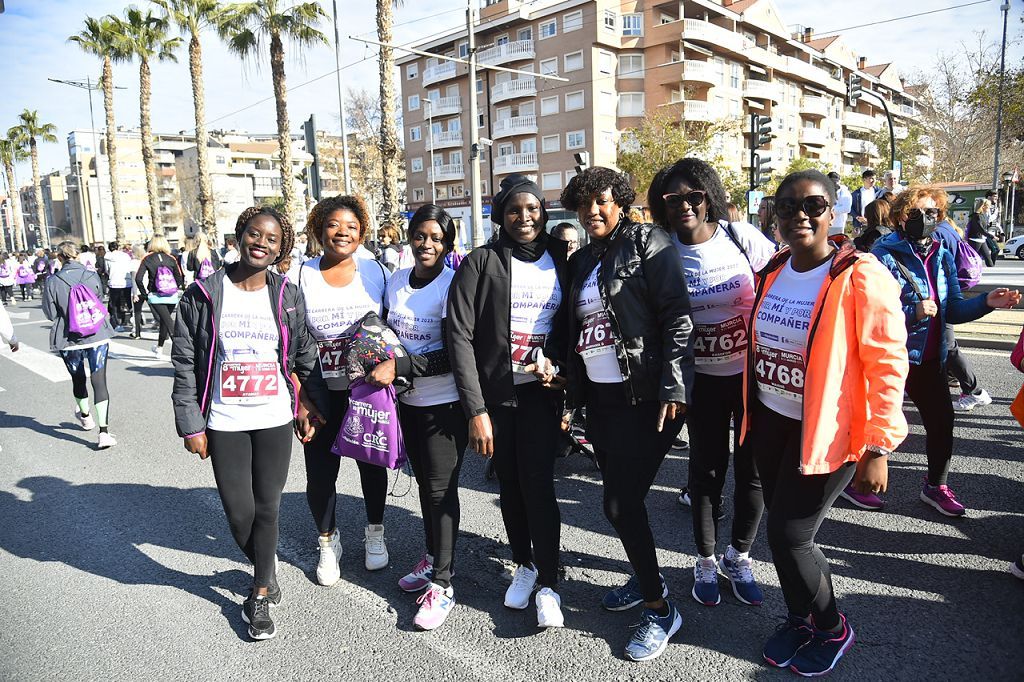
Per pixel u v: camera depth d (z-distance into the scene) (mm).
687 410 2857
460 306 2848
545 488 2867
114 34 29078
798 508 2381
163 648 2914
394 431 3053
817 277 2395
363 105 51812
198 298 2912
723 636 2809
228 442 2938
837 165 57500
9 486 5074
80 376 6371
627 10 39750
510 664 2682
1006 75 22891
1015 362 3225
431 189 50438
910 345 3688
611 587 3266
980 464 4512
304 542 3959
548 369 2723
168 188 97500
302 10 21781
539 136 41969
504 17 41375
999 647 2627
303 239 14109
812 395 2305
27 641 3002
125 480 5145
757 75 46469
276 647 2889
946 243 4270
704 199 2916
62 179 110750
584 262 2773
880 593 3053
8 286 23156
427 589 3064
